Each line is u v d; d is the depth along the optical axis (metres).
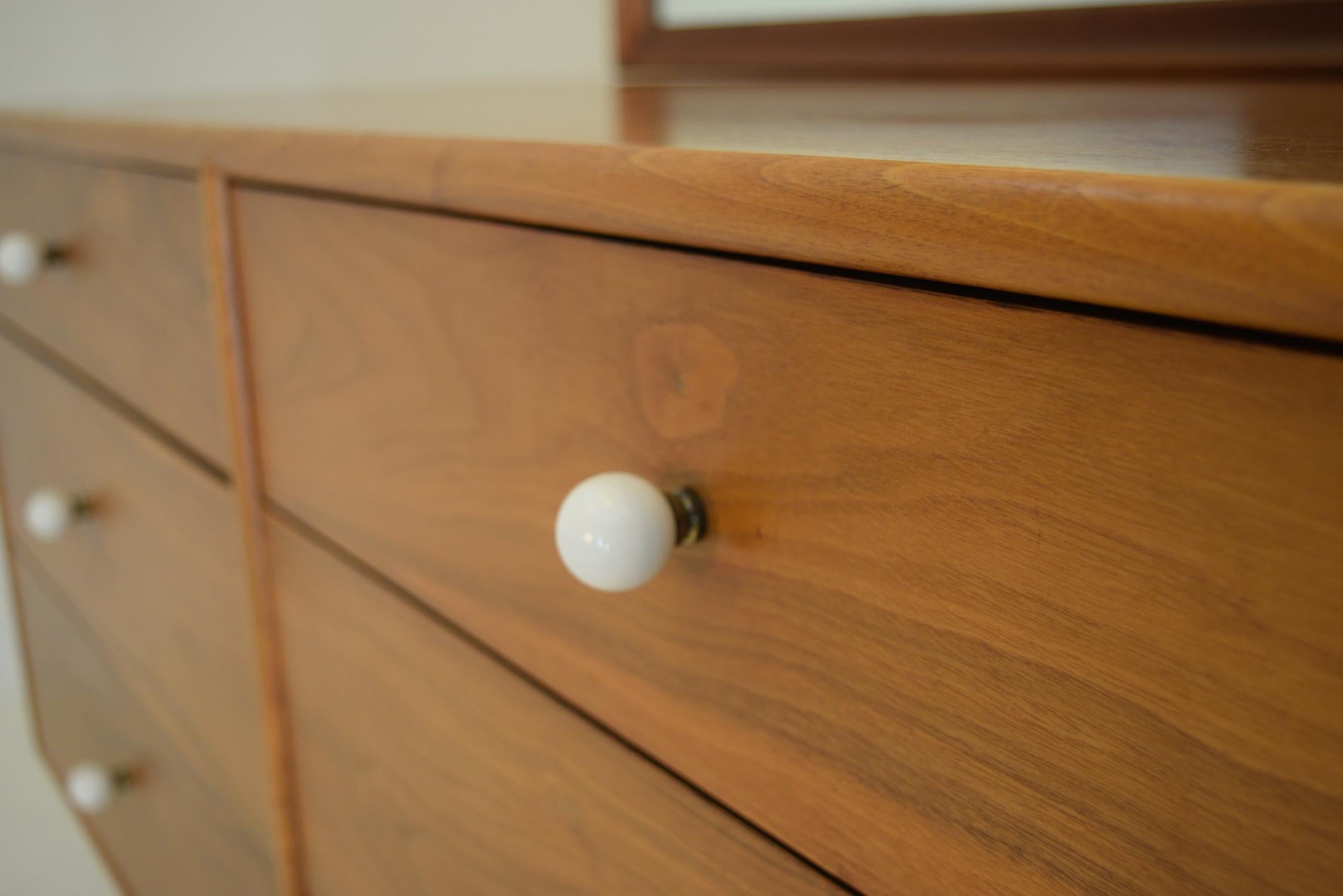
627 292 0.37
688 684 0.39
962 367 0.29
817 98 0.57
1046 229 0.26
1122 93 0.53
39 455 0.93
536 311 0.40
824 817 0.36
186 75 1.56
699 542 0.37
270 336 0.55
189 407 0.63
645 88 0.77
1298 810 0.26
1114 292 0.25
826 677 0.34
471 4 1.19
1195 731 0.27
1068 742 0.29
